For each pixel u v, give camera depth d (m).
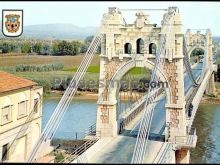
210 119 83.44
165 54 40.69
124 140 41.34
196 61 148.88
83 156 34.69
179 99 40.88
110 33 42.47
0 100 43.50
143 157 33.62
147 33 41.44
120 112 52.72
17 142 47.25
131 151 36.97
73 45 165.62
